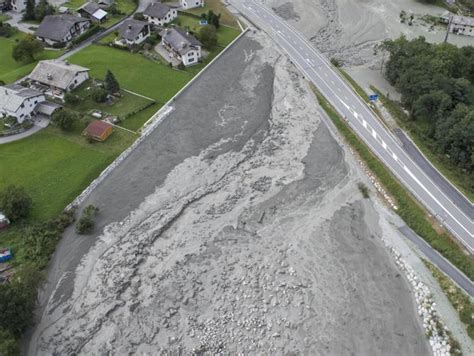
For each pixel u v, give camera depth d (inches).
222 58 4429.1
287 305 2432.3
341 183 3129.9
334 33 4970.5
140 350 2235.5
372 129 3543.3
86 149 3314.5
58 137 3415.4
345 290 2512.3
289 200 3002.0
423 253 2704.2
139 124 3560.5
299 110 3752.5
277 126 3592.5
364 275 2591.0
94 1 5295.3
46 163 3191.4
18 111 3444.9
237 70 4249.5
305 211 2938.0
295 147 3405.5
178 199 2982.3
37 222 2765.7
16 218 2741.1
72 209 2866.6
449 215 2861.7
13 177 3078.2
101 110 3678.6
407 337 2317.9
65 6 5285.4
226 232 2787.9
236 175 3164.4
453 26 4896.7
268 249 2701.8
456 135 3125.0
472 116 3097.9
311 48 4630.9
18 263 2551.7
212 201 2974.9
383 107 3779.5
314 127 3592.5
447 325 2361.0
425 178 3115.2
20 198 2733.8
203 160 3267.7
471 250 2662.4
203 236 2758.4
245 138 3472.0
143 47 4493.1
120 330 2308.1
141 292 2472.9
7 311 2117.4
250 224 2842.0
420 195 2994.6
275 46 4640.8
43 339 2269.9
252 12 5305.1
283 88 4003.4
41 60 4284.0
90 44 4574.3
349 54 4613.7
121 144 3366.1
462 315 2380.7
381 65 4340.6
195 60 4320.9
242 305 2421.3
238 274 2559.1
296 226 2842.0
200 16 5093.5
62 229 2760.8
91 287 2487.7
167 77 4111.7
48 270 2566.4
